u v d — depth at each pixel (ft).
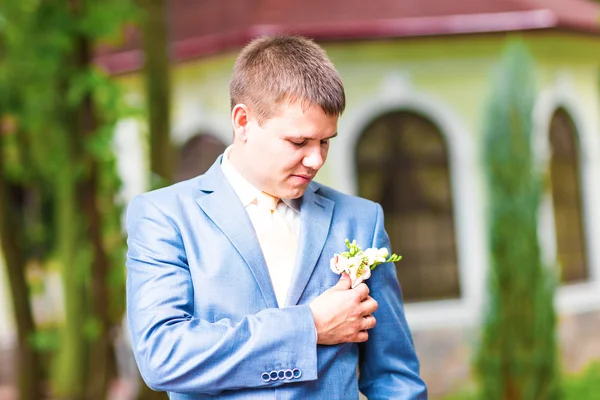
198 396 5.84
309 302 5.94
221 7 32.40
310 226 6.15
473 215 30.19
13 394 28.78
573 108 32.63
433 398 27.61
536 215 22.20
